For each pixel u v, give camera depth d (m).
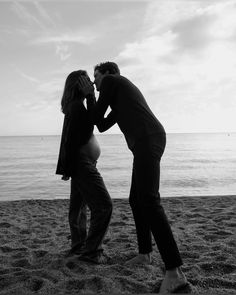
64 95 3.12
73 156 2.98
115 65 2.95
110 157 44.00
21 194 14.81
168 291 2.32
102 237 3.04
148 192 2.44
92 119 2.71
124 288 2.42
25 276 2.69
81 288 2.46
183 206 6.41
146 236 2.92
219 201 6.96
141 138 2.48
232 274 2.64
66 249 3.55
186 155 46.12
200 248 3.43
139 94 2.66
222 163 32.00
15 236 4.27
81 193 3.08
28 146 97.94
